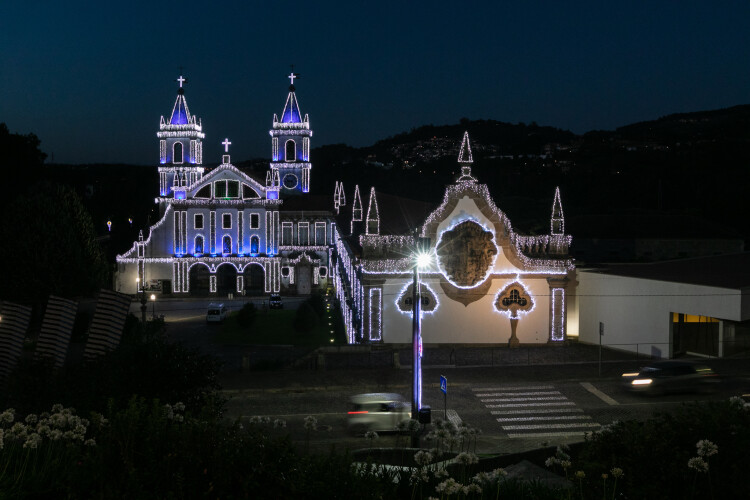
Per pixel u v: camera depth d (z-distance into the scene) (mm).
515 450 27406
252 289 100188
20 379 21906
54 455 12852
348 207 105750
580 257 79625
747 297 42156
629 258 78812
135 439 10727
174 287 94125
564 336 50594
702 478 11117
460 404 35219
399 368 43000
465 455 11656
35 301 63688
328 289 91562
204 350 56344
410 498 12359
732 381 37781
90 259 71812
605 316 50469
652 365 36781
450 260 50156
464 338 50406
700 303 43844
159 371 23203
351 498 10578
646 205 138875
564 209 132500
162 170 100312
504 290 50500
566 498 11953
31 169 91500
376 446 27500
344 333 63750
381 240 49938
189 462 10422
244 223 95938
